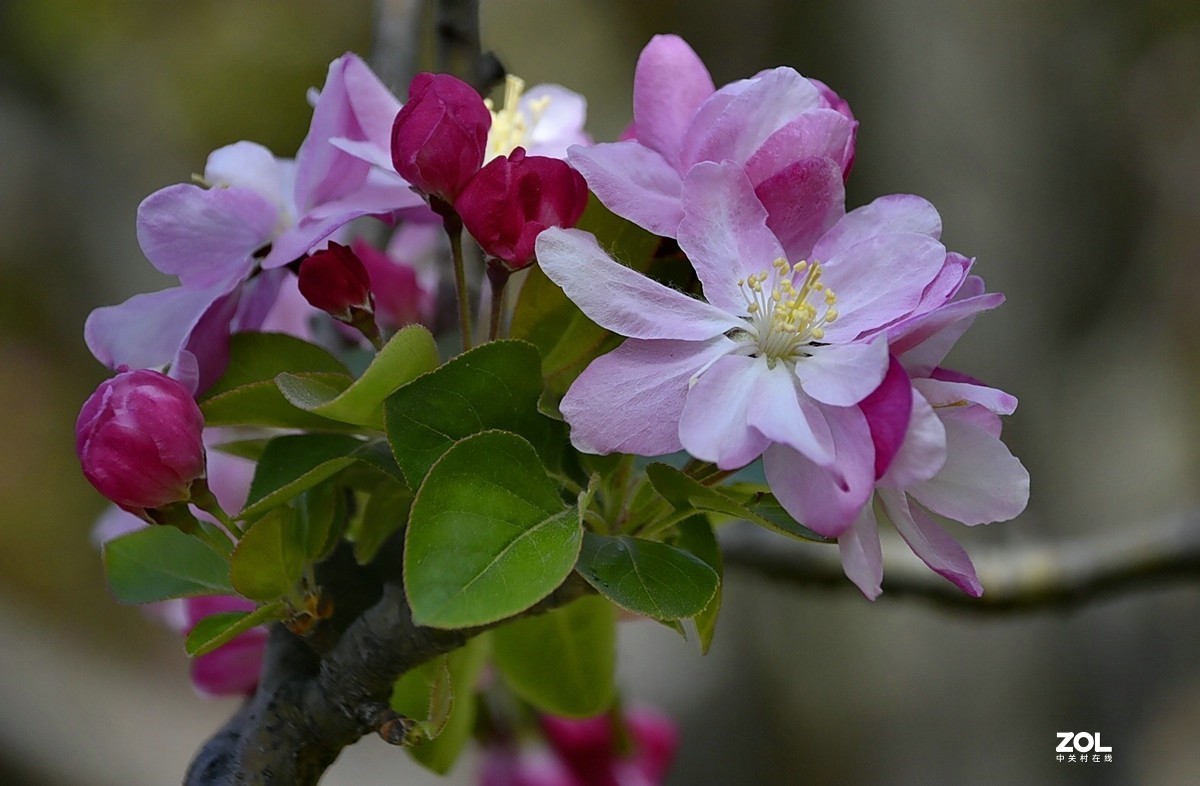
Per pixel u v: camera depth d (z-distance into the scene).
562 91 0.40
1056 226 0.86
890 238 0.35
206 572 0.37
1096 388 0.86
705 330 0.34
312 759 0.36
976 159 0.83
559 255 0.34
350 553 0.37
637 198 0.35
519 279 0.39
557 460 0.36
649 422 0.34
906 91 0.82
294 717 0.36
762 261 0.35
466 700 0.41
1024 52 0.86
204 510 0.35
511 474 0.34
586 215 0.36
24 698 0.75
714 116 0.35
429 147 0.35
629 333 0.34
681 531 0.37
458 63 0.42
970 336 0.82
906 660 0.84
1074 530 0.81
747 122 0.35
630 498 0.36
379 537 0.37
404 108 0.35
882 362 0.33
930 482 0.35
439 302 0.42
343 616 0.37
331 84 0.36
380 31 0.45
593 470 0.36
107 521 0.42
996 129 0.83
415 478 0.34
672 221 0.35
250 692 0.40
